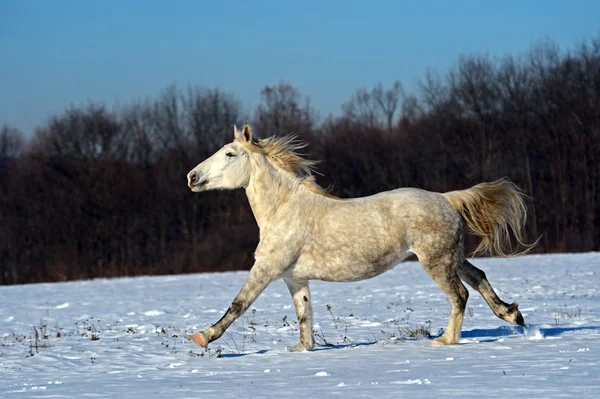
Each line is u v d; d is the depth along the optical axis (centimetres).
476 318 1361
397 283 2427
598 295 1753
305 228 984
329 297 2022
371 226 980
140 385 803
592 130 4666
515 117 4944
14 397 741
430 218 991
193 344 1201
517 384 670
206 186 1016
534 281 2225
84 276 4403
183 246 4584
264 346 1143
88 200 4862
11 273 4547
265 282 980
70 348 1212
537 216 4525
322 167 4919
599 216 4497
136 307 1998
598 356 820
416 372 777
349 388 691
